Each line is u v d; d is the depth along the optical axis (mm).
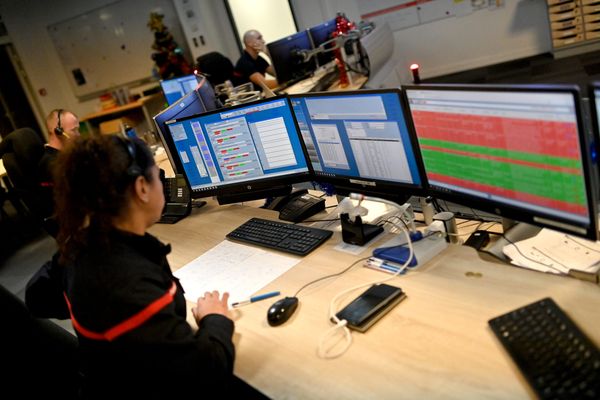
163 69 7289
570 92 990
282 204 2125
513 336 1022
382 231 1657
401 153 1534
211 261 1778
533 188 1196
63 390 1431
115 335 1089
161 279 1201
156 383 1175
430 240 1470
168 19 7375
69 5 7758
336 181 1832
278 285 1504
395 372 1049
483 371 985
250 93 3842
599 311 1061
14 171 3469
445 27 6230
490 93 1158
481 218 1739
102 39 7824
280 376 1130
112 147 1122
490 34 6078
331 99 1607
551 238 1376
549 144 1095
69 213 1121
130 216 1172
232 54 7457
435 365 1036
